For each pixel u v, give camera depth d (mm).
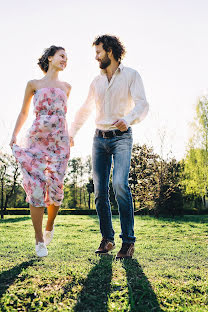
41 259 2498
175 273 2162
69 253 2814
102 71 2961
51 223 2811
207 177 19875
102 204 2854
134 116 2635
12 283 1846
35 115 2816
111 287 1829
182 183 19000
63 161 2744
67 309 1519
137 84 2826
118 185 2609
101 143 2867
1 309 1491
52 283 1868
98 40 2893
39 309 1517
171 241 4066
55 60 2840
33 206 2510
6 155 17422
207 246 3551
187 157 20516
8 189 19812
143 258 2676
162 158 15266
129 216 2619
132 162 18359
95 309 1532
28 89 2828
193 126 20516
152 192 14727
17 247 3193
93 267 2225
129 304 1583
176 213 15859
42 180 2543
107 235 2830
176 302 1671
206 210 22359
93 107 3271
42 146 2697
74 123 3324
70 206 40750
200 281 2004
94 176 2916
